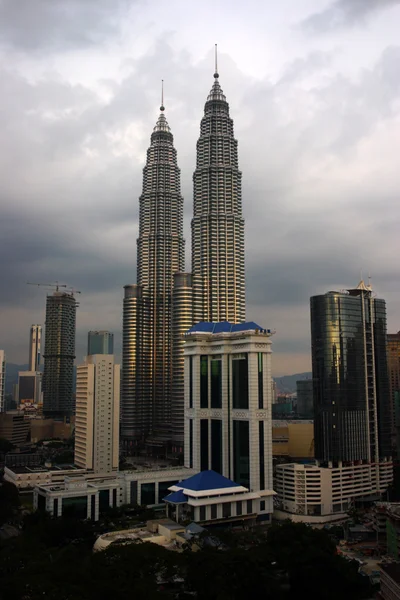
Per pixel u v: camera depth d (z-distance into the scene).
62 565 178.25
